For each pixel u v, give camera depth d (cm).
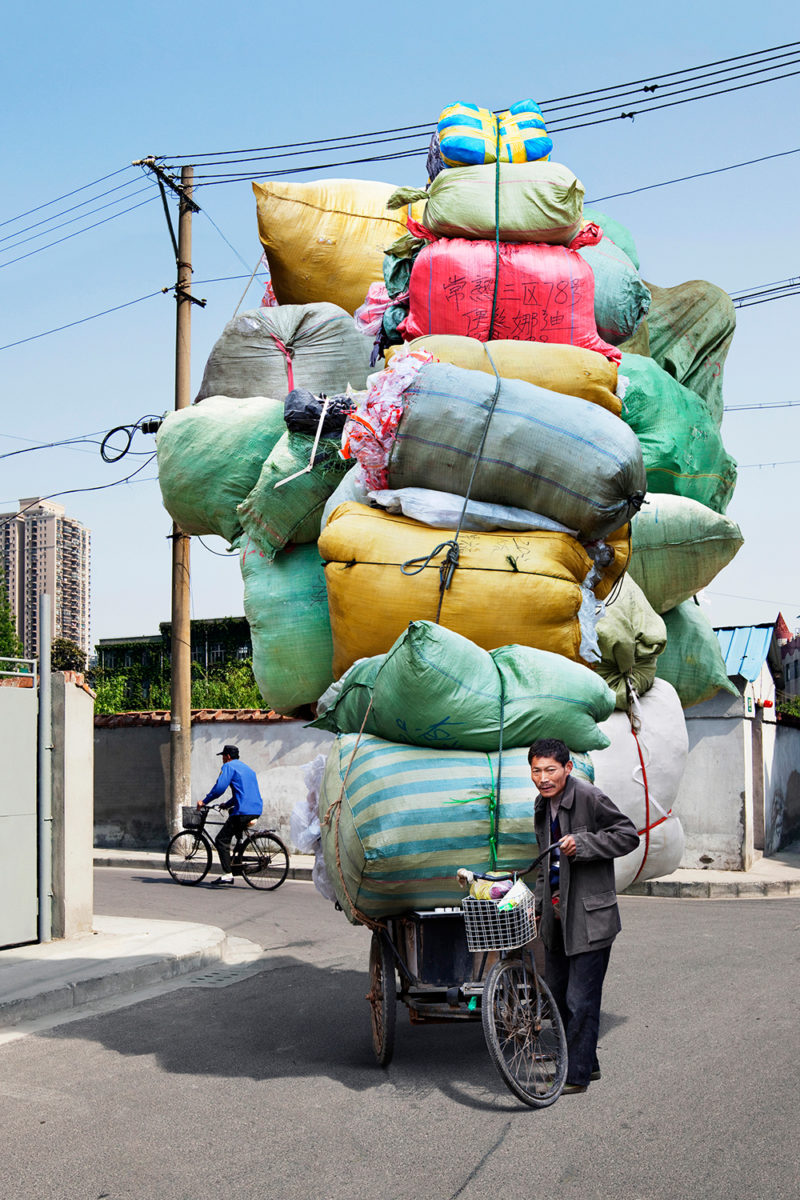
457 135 669
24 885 864
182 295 1591
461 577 551
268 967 828
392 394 570
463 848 497
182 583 1603
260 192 830
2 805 851
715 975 715
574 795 487
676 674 1009
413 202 718
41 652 892
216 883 1335
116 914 1089
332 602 583
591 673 544
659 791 802
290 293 849
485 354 597
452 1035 606
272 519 704
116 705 2708
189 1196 373
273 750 1627
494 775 505
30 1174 401
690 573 881
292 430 695
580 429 561
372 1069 530
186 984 768
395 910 522
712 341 998
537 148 673
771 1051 523
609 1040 559
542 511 575
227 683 2733
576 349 604
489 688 514
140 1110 474
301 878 1423
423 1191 368
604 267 756
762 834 1566
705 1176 371
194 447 755
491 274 638
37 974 741
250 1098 486
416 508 570
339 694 552
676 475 866
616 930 480
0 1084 524
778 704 1866
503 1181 374
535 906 498
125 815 1794
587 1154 396
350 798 509
